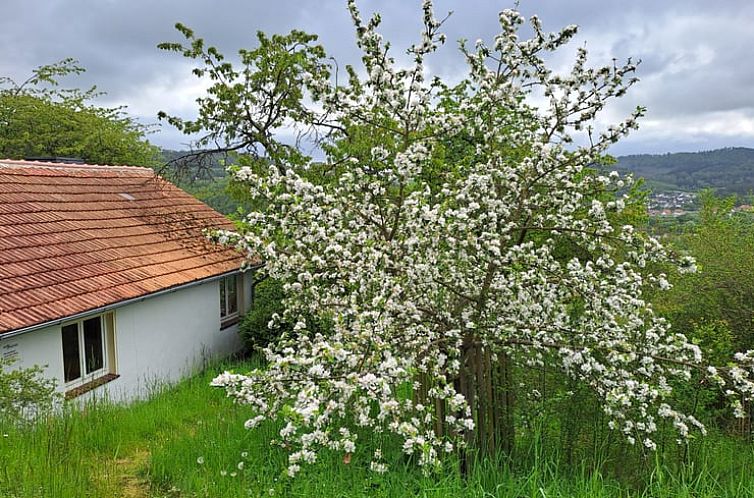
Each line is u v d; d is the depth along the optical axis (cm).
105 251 1075
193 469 554
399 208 618
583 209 693
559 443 578
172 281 1096
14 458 512
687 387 611
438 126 682
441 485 490
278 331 1217
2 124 2556
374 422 545
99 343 956
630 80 594
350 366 462
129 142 2753
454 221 550
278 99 1438
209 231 566
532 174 612
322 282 612
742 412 516
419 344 539
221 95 1397
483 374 575
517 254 553
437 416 544
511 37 616
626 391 524
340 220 608
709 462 577
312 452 436
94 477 531
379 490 494
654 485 519
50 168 1323
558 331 568
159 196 1511
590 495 478
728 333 795
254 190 568
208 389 888
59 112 2645
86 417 675
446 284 584
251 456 576
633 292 580
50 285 871
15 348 770
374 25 629
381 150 641
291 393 519
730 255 928
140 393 1005
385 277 554
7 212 1018
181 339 1173
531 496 489
